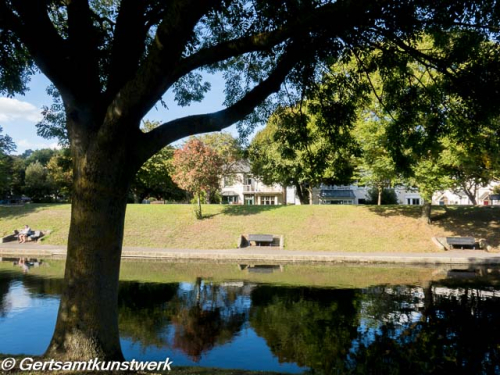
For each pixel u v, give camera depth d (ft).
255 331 26.89
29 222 90.63
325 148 27.20
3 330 26.99
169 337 25.61
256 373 16.46
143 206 101.19
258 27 21.97
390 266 59.31
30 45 14.99
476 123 21.22
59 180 148.87
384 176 77.05
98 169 14.83
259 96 16.60
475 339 25.30
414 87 23.66
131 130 14.89
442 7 17.11
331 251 71.46
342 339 25.34
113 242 15.48
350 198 177.99
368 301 35.76
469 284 44.50
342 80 24.93
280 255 64.54
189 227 86.38
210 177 89.61
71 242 15.40
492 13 17.07
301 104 25.71
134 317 30.19
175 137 15.89
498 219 83.51
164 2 17.58
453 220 84.94
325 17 12.92
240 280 46.73
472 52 19.63
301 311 32.22
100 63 22.59
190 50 25.25
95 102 15.87
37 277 47.06
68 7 16.08
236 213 93.66
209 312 31.76
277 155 67.97
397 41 18.86
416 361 21.70
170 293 39.06
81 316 15.02
